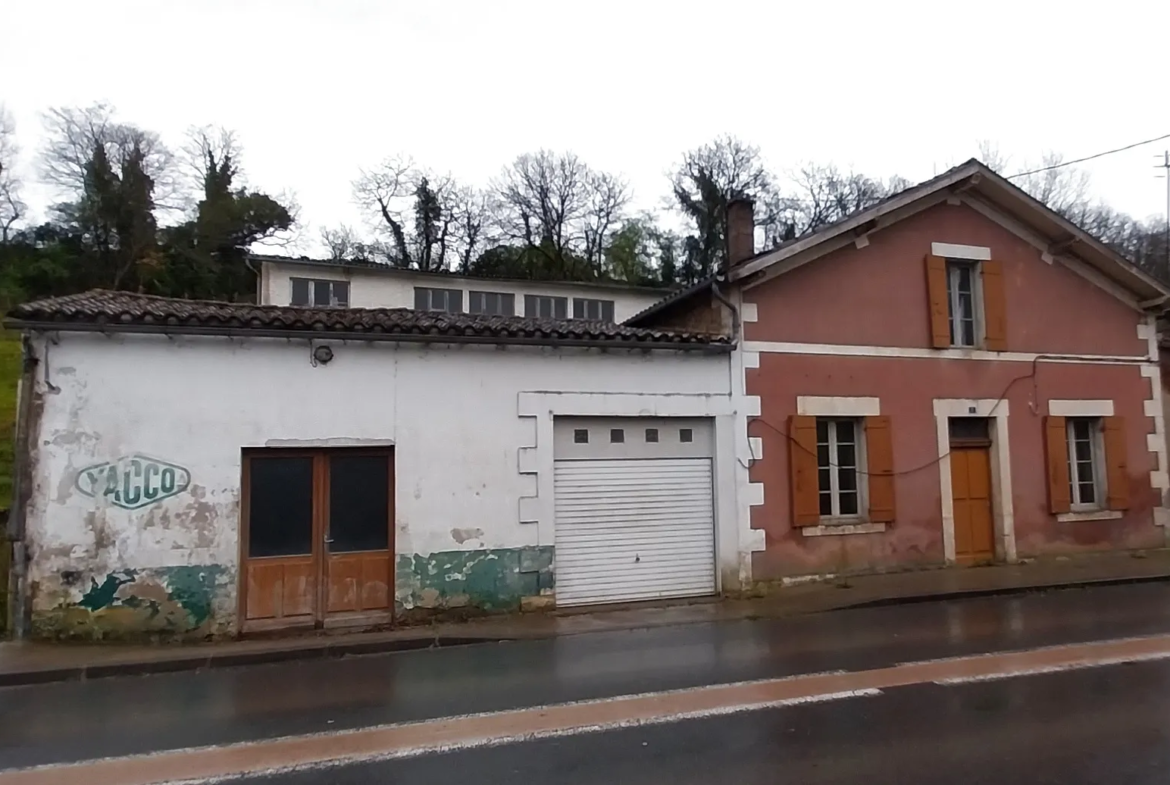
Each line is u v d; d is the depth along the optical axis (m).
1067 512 13.88
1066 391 14.21
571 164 46.59
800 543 12.07
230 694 6.94
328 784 4.70
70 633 8.77
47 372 8.92
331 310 11.38
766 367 12.12
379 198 45.16
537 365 10.82
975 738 5.22
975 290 13.94
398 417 10.09
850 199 44.38
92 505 8.94
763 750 5.08
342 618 9.70
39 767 5.09
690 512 11.62
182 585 9.13
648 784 4.55
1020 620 9.40
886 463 12.66
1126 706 5.85
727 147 44.75
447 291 24.42
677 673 7.20
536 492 10.64
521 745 5.29
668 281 43.84
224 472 9.38
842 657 7.68
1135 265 14.50
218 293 39.22
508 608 10.38
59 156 40.50
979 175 13.44
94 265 39.09
